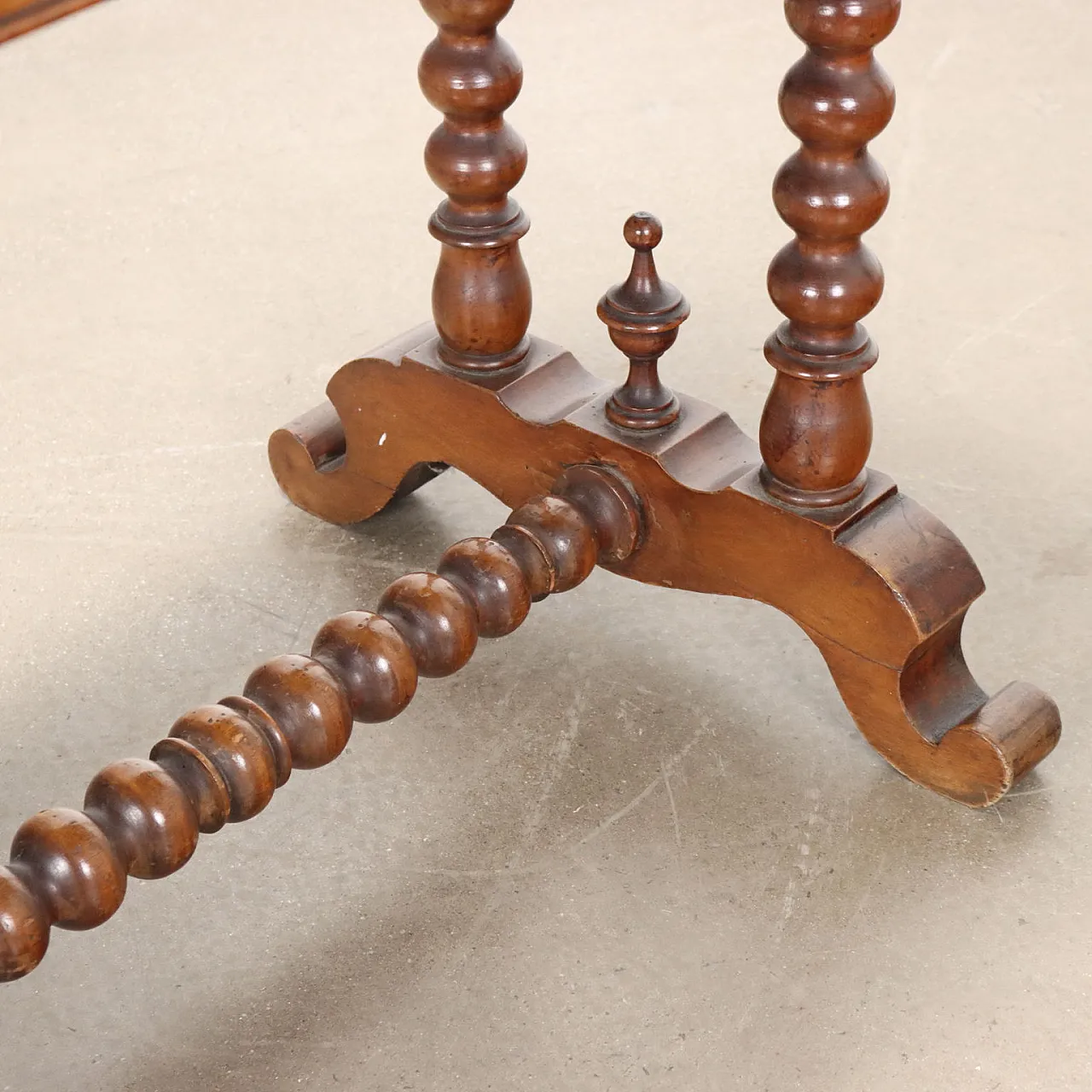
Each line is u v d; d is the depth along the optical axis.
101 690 1.69
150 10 2.79
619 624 1.75
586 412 1.65
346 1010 1.47
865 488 1.57
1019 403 1.95
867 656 1.56
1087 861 1.55
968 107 2.44
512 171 1.64
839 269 1.48
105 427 1.96
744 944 1.50
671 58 2.59
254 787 1.42
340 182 2.34
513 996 1.48
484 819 1.59
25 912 1.33
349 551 1.82
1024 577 1.75
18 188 2.33
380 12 2.78
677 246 2.20
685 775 1.62
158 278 2.17
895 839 1.57
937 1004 1.46
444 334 1.69
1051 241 2.18
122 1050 1.45
